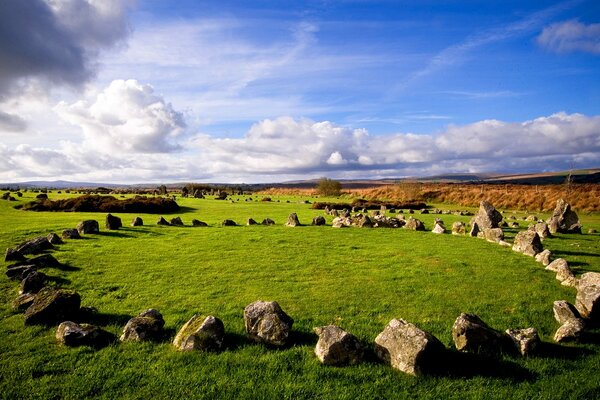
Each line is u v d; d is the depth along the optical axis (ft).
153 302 46.34
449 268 63.77
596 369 30.55
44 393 26.78
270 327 34.22
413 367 28.91
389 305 45.73
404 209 219.00
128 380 28.37
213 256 71.92
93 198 169.58
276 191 489.26
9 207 161.68
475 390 27.32
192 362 30.71
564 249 82.84
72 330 34.19
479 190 299.79
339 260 69.41
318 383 28.04
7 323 38.60
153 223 120.47
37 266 59.16
